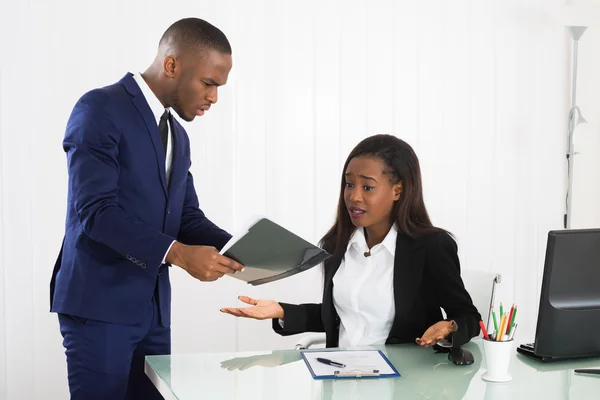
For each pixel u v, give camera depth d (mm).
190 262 1730
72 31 3111
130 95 1923
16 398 3131
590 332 1662
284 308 1969
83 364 1883
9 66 3047
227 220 3391
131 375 2025
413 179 1953
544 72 3797
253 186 3412
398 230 1973
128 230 1768
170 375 1554
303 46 3441
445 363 1670
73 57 3117
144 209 1928
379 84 3551
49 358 3166
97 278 1868
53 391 3180
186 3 3254
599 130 3887
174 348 3334
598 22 3512
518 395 1425
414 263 1921
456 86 3666
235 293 3395
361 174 1920
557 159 3854
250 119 3395
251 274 1834
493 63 3711
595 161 3900
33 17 3062
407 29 3576
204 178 3354
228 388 1463
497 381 1519
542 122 3812
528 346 1761
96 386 1884
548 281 1604
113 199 1828
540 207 3844
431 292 1932
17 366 3127
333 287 1995
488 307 2293
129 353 1923
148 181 1926
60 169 3133
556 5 3760
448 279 1884
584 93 3861
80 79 3129
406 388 1469
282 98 3424
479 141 3717
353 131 3529
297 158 3459
